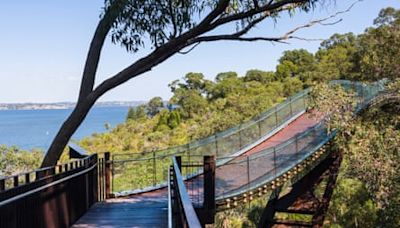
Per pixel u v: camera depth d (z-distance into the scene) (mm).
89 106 7262
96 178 8555
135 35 6707
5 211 4051
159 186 10367
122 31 6680
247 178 10234
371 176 11484
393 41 19266
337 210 18781
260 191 10414
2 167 14727
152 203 8359
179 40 6840
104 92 7273
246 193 9953
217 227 18062
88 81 7312
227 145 14328
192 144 13781
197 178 11125
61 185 5855
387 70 19266
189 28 6852
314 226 13211
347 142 12805
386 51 19422
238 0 7434
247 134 14992
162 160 14703
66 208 6062
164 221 6469
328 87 14164
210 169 8031
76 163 6805
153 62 7203
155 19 6617
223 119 23625
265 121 15867
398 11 24094
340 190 18734
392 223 12258
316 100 13617
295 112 17594
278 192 13188
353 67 27062
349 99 13516
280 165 11109
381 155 11695
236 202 9828
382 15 24406
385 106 15422
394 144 11758
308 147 12125
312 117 14570
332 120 12906
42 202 5117
